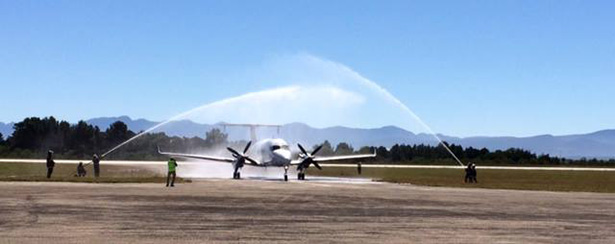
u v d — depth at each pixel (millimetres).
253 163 76250
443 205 35094
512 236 22562
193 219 26641
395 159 192250
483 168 149750
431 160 186125
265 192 45188
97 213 28328
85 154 191875
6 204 31938
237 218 27250
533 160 189500
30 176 64875
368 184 61344
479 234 23016
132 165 113125
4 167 93688
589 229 24656
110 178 60719
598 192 50562
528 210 32438
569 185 64250
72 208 30359
